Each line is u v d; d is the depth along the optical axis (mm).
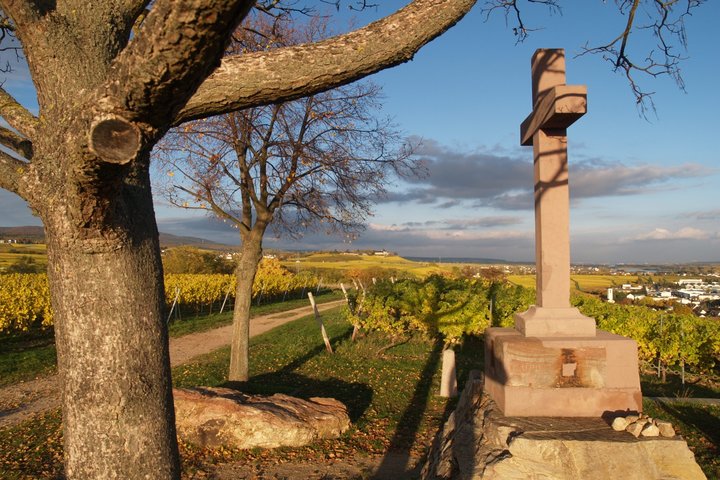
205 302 26438
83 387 2037
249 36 8195
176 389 7379
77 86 2051
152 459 2119
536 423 4582
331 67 2098
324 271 55812
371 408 8609
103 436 2033
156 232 2279
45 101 2041
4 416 8383
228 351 14805
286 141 9898
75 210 1842
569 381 4891
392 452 6715
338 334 16891
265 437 6672
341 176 10703
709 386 10547
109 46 2225
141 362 2113
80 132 1562
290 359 12758
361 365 12031
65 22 2094
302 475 5918
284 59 2094
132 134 1579
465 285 16859
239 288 10070
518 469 3998
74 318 2033
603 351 4918
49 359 13125
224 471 5980
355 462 6344
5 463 6082
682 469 3928
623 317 12391
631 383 4891
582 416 4844
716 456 5523
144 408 2105
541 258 5520
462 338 14852
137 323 2113
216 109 2148
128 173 2119
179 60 1388
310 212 11336
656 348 11117
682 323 11188
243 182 10109
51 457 6332
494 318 14539
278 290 34719
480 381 5941
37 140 2012
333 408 7750
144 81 1423
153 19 1333
